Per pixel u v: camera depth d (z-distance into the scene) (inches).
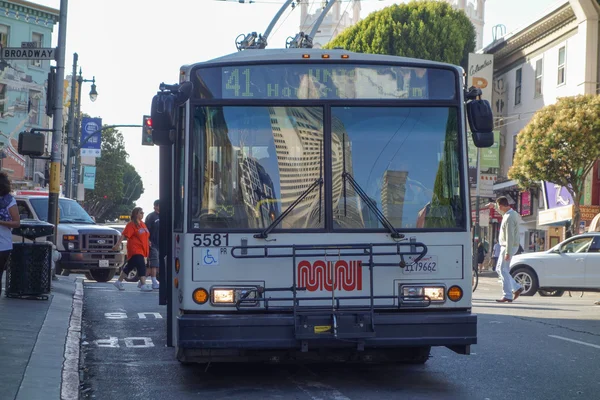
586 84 1589.6
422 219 320.2
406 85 328.2
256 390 326.3
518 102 1904.5
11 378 316.8
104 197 3590.1
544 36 1770.4
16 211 509.4
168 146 357.1
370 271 308.5
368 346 309.0
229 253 311.3
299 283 309.4
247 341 303.4
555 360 402.6
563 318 587.2
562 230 1716.3
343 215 316.5
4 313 495.2
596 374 365.7
